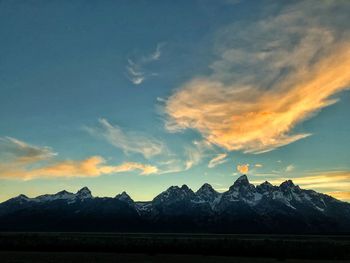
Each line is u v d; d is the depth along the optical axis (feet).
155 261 318.65
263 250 397.60
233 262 317.63
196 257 359.46
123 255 371.56
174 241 472.44
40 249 423.23
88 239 513.04
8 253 376.27
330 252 385.29
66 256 349.61
